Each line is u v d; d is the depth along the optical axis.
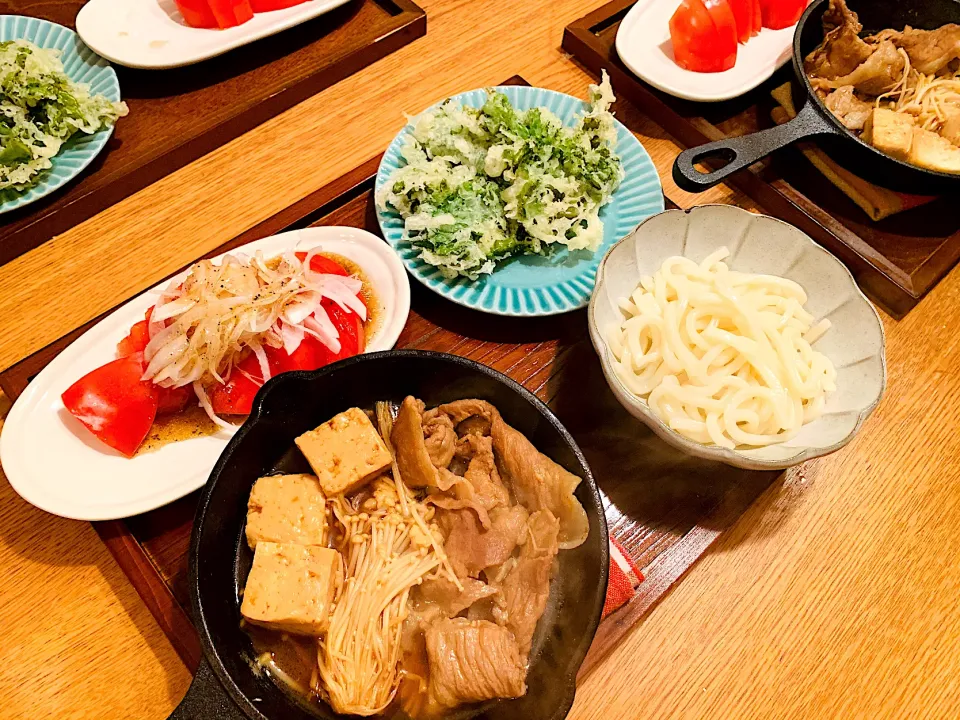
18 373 0.34
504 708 0.27
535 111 0.40
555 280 0.38
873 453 0.36
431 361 0.30
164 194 0.42
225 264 0.34
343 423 0.31
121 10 0.45
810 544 0.34
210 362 0.32
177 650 0.30
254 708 0.24
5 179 0.38
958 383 0.38
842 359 0.34
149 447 0.33
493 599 0.29
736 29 0.44
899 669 0.31
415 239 0.38
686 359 0.33
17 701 0.29
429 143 0.40
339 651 0.28
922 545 0.34
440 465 0.31
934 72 0.44
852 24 0.42
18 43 0.42
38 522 0.32
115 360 0.33
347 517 0.31
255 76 0.45
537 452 0.30
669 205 0.42
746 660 0.31
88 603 0.31
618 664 0.31
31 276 0.39
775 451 0.31
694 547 0.32
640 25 0.47
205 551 0.27
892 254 0.40
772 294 0.35
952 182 0.37
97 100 0.41
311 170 0.43
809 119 0.37
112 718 0.29
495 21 0.50
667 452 0.34
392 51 0.48
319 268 0.36
